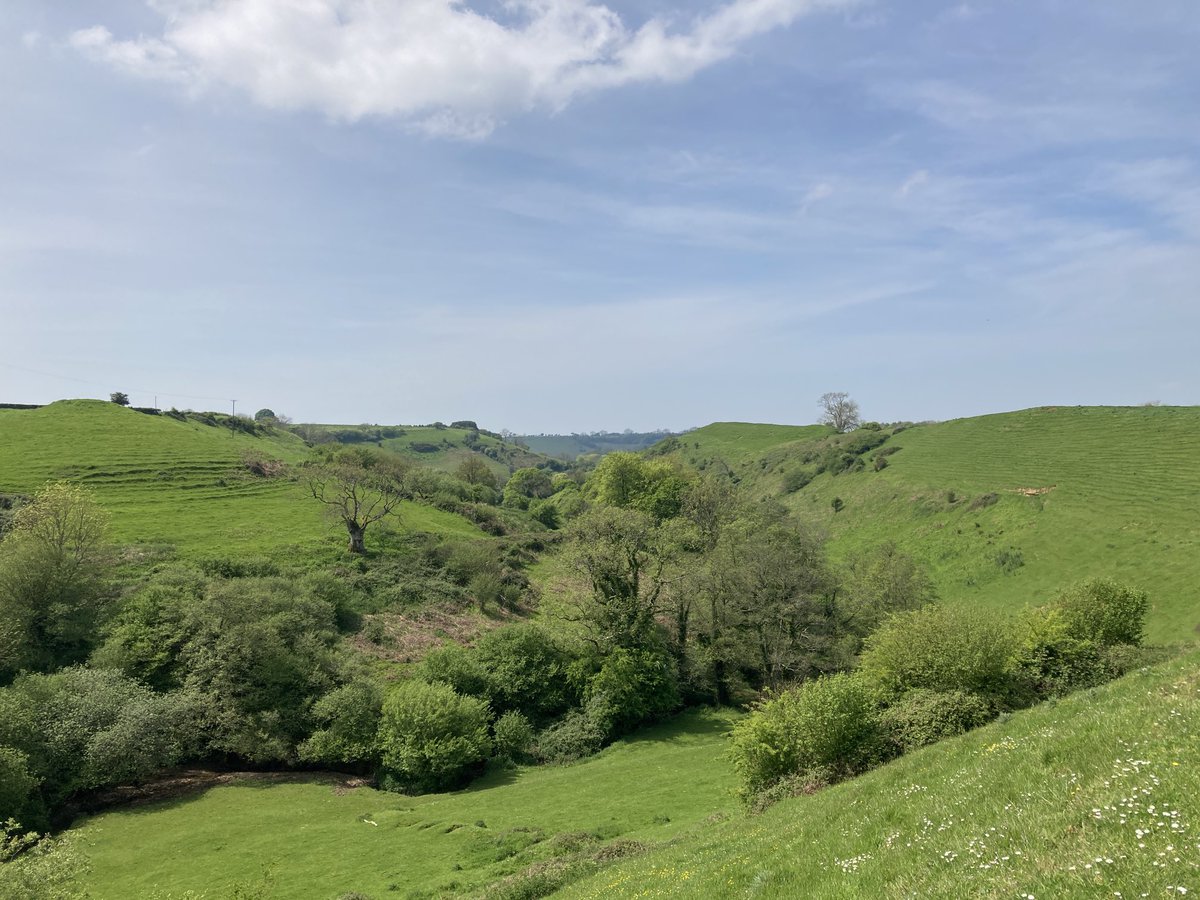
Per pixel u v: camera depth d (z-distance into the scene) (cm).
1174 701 1414
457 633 6731
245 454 11069
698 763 4434
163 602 5281
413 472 12256
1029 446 11944
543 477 17512
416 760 4384
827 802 1983
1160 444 10125
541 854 2850
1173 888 722
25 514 6012
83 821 3744
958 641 3166
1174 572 6744
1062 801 1070
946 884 905
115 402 13338
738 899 1250
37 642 4953
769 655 6241
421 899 2586
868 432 16712
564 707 5728
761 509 9694
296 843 3372
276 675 4978
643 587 7212
